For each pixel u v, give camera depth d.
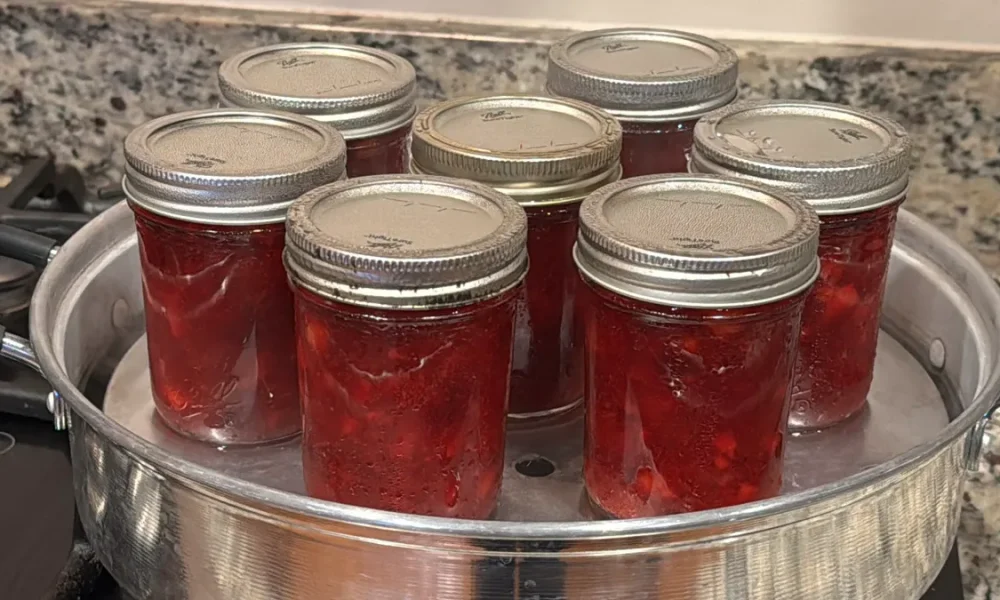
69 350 0.50
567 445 0.49
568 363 0.49
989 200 0.63
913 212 0.64
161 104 0.69
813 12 0.62
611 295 0.39
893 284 0.58
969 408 0.40
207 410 0.47
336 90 0.51
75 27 0.67
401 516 0.34
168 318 0.46
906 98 0.61
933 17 0.61
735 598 0.36
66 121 0.70
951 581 0.49
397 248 0.37
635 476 0.41
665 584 0.35
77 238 0.54
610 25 0.64
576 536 0.33
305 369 0.41
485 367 0.40
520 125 0.48
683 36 0.58
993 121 0.61
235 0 0.67
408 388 0.38
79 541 0.46
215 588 0.38
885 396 0.52
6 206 0.66
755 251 0.37
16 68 0.69
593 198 0.42
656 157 0.52
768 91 0.62
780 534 0.36
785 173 0.43
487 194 0.41
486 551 0.34
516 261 0.39
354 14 0.66
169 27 0.66
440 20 0.66
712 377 0.39
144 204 0.43
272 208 0.43
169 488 0.37
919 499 0.39
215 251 0.43
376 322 0.37
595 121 0.48
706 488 0.40
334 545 0.35
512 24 0.65
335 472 0.41
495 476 0.42
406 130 0.53
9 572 0.44
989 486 0.57
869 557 0.38
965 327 0.51
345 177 0.45
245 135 0.47
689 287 0.37
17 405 0.54
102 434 0.39
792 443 0.48
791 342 0.40
